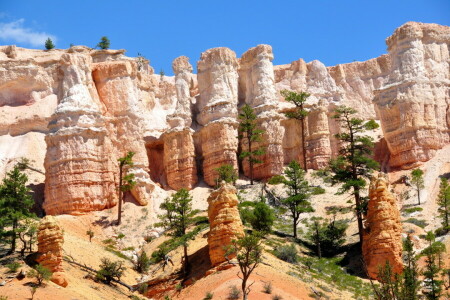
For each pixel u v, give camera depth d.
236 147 92.56
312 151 95.38
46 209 83.94
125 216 82.94
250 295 54.41
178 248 70.88
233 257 61.47
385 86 94.75
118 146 91.88
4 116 96.12
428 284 58.22
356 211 73.69
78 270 63.19
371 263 64.94
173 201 72.62
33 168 91.00
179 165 92.06
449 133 93.31
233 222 62.66
